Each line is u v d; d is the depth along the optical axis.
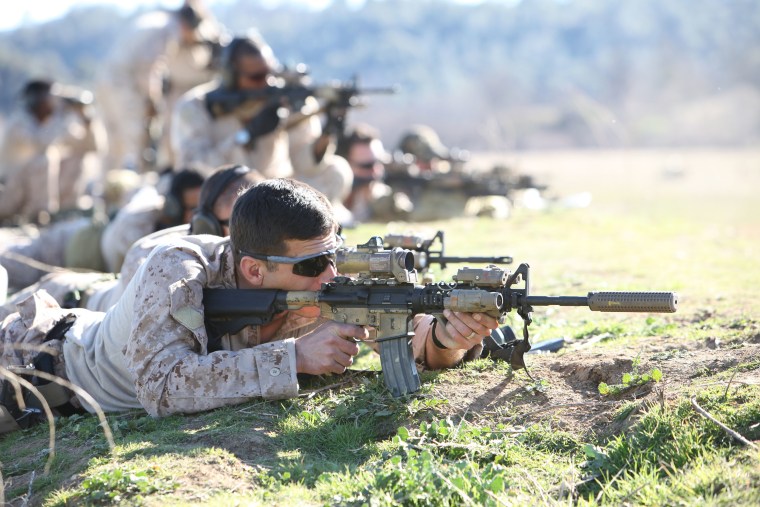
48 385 5.14
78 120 17.67
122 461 4.30
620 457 4.05
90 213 14.26
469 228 14.48
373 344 5.46
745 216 18.28
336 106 12.09
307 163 13.16
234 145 11.47
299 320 5.23
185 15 16.22
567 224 15.02
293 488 3.99
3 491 4.16
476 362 5.32
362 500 3.78
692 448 3.94
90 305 6.41
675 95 90.88
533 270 9.63
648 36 153.12
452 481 3.84
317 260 4.85
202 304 4.88
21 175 16.61
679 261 10.25
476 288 4.60
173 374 4.75
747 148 72.12
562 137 82.69
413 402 4.76
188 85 16.70
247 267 4.87
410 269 4.71
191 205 7.77
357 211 15.88
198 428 4.64
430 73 175.75
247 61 11.35
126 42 16.31
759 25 139.62
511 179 18.59
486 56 175.50
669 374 4.73
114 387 5.08
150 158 16.89
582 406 4.62
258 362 4.79
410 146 18.47
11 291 8.67
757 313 6.17
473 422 4.63
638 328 6.17
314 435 4.57
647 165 48.78
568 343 6.02
